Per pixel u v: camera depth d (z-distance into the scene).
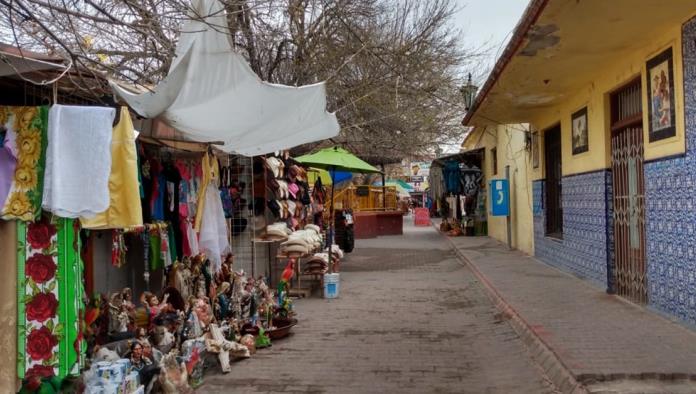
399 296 10.41
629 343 5.87
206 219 7.10
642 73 7.41
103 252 5.69
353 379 5.61
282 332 7.28
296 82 14.38
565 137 11.19
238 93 5.64
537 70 8.58
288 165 11.36
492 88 9.81
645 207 7.50
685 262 6.34
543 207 13.25
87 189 3.99
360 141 18.52
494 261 14.07
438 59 16.58
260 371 5.93
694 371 4.95
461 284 11.70
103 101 4.68
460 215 24.97
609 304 7.96
